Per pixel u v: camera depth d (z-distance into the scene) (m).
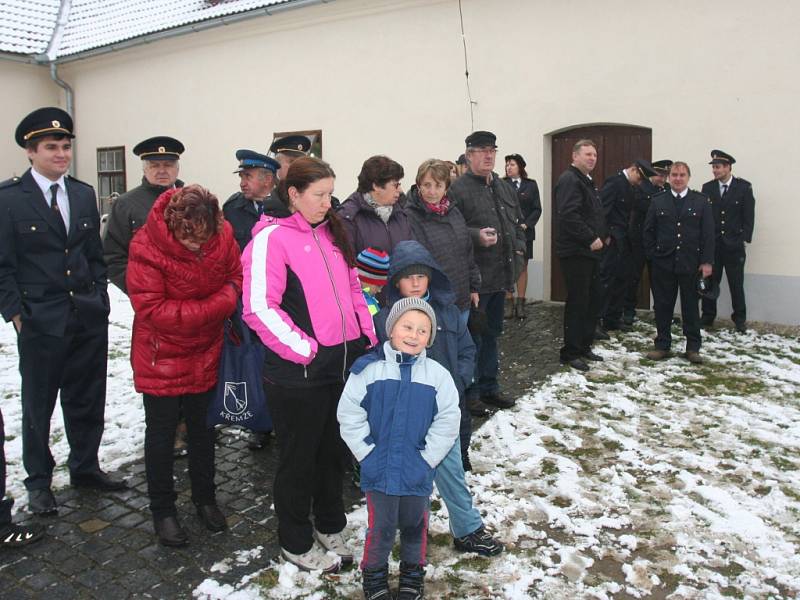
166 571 2.95
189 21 11.32
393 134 9.73
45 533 3.25
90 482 3.71
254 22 10.82
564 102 8.27
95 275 3.62
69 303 3.44
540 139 8.51
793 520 3.36
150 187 4.04
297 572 2.90
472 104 8.97
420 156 9.51
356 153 10.15
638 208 7.13
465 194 4.68
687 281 5.92
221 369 3.21
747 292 7.41
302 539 2.91
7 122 13.55
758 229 7.28
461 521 3.06
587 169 5.68
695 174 7.56
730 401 5.00
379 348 2.73
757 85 7.12
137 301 2.93
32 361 3.36
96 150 13.80
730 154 7.33
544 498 3.59
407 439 2.60
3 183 3.33
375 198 3.62
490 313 4.83
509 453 4.12
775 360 6.06
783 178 7.10
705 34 7.34
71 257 3.44
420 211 4.07
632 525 3.33
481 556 3.05
